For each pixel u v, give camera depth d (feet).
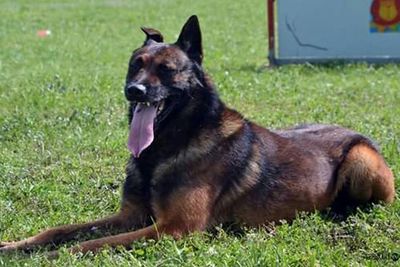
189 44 24.27
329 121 38.63
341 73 53.21
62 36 79.10
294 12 58.70
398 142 33.50
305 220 24.73
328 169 25.85
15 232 24.95
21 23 89.10
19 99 43.06
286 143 25.76
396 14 58.23
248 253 21.68
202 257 21.65
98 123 37.76
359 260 22.41
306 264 21.42
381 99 44.55
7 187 28.86
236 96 44.55
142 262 21.48
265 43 73.15
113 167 31.17
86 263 21.53
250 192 24.36
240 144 24.44
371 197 26.45
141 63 23.85
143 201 24.17
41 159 32.35
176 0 112.57
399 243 23.68
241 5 106.93
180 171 23.53
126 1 111.24
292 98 44.21
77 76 52.11
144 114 23.57
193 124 23.86
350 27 58.54
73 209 26.81
